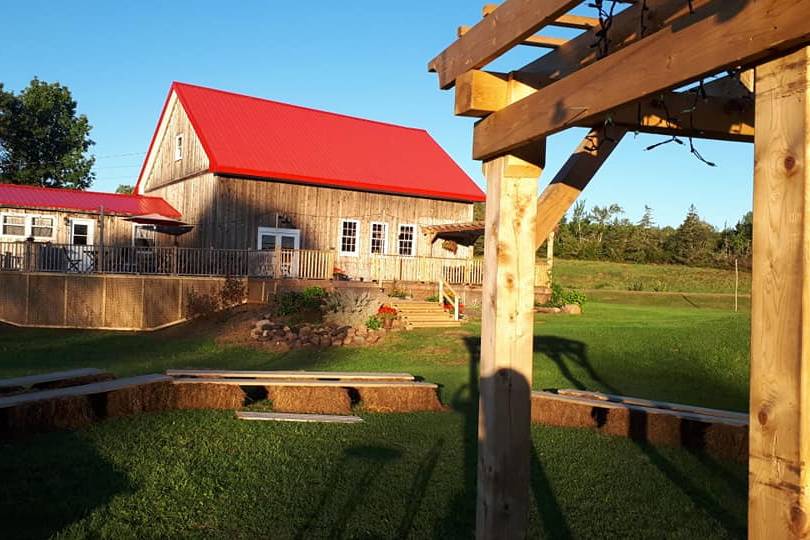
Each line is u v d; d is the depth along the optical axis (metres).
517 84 3.52
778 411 1.93
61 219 23.72
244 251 21.59
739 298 31.00
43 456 6.25
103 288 19.36
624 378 12.32
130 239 25.05
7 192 23.72
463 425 8.32
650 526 5.08
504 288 3.43
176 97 26.58
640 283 40.06
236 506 5.20
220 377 9.41
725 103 3.76
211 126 24.59
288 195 24.20
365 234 25.77
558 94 2.95
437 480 5.98
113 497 5.25
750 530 2.02
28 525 4.62
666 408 8.17
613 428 8.03
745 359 13.19
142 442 6.88
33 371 13.10
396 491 5.66
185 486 5.57
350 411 8.98
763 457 1.98
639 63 2.46
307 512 5.13
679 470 6.59
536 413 8.69
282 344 15.80
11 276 19.62
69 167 47.84
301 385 8.88
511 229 3.45
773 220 1.97
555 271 44.94
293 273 21.12
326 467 6.30
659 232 59.59
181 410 8.59
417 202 26.94
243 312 19.00
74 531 4.54
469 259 24.89
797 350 1.88
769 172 1.99
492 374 3.42
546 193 3.63
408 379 9.96
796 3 1.81
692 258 49.12
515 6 3.08
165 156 27.67
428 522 4.98
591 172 3.64
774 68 1.97
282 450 6.82
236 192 23.14
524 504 3.41
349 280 22.91
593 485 6.04
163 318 19.44
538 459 6.84
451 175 28.94
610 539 4.82
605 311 23.61
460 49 3.71
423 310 19.39
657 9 2.77
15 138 45.91
